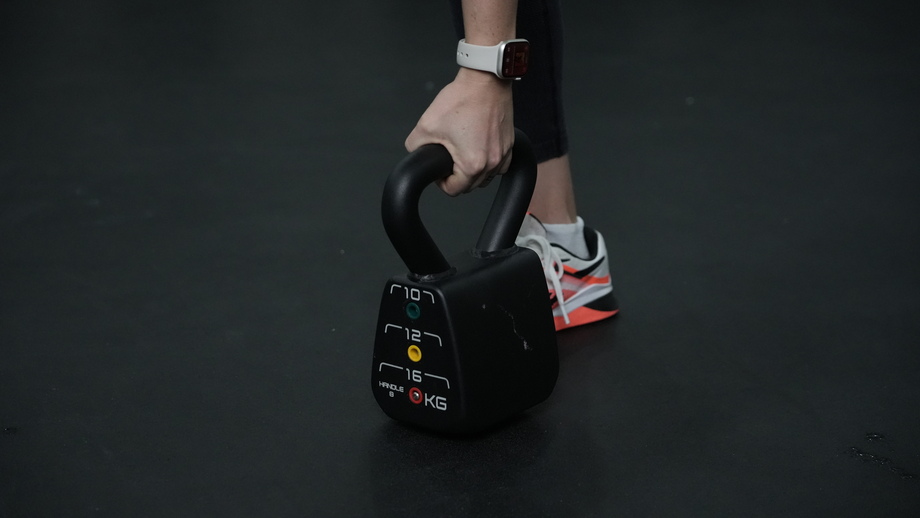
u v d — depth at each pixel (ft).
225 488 3.59
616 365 4.55
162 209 7.05
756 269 5.71
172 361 4.66
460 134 3.62
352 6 14.70
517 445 3.87
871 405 4.12
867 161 7.84
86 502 3.51
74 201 7.23
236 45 12.52
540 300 3.99
